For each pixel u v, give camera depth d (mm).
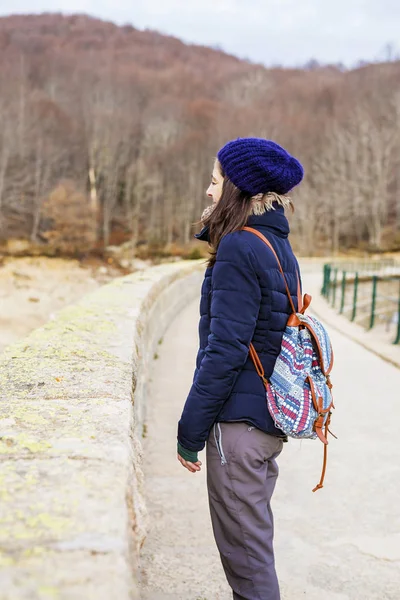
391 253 69562
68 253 52375
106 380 2365
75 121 81375
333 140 81750
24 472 1400
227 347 1944
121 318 4285
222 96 117625
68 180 66812
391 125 81500
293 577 2834
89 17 152500
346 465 4125
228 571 2148
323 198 75312
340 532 3252
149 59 137000
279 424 2010
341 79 116250
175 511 3422
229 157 2066
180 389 5918
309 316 2162
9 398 2070
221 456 2064
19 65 101062
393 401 5676
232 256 1984
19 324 32594
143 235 65312
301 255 68375
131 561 1186
